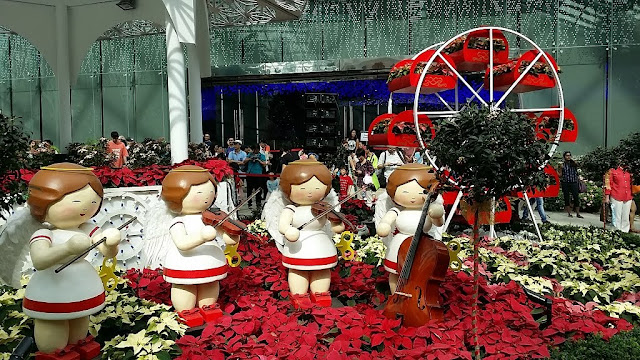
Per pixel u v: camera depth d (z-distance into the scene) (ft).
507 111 11.74
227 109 73.51
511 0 67.05
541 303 14.43
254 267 19.54
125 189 21.27
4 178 14.12
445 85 26.43
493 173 11.21
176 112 29.73
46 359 12.02
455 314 14.49
